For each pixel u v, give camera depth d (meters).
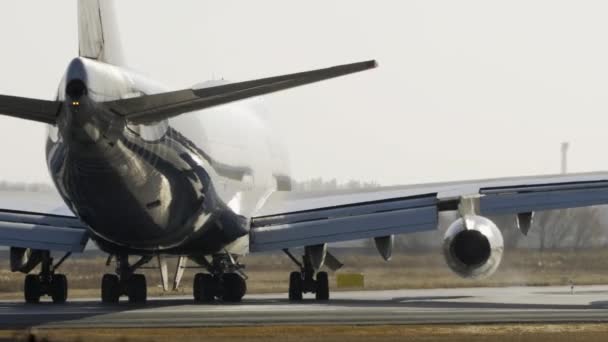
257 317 99.75
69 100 96.81
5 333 84.19
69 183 105.81
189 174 117.31
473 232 111.19
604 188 115.19
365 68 91.62
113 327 90.38
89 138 99.19
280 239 127.44
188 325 91.69
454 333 85.94
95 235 118.12
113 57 111.00
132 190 107.44
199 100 99.06
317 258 126.75
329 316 100.62
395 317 99.19
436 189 121.25
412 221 118.88
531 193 116.06
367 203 121.81
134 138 104.19
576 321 94.44
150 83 108.44
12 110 97.56
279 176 149.75
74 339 81.06
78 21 108.00
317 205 127.00
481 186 117.69
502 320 95.56
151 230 114.94
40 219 120.69
